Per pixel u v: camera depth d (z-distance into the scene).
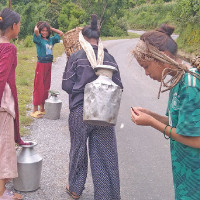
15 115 3.45
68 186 3.81
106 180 3.31
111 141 3.35
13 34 3.40
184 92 2.09
